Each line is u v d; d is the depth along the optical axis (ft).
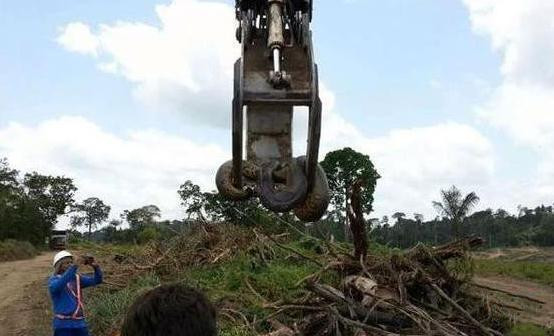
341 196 53.21
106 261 64.59
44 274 74.28
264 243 47.70
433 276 35.83
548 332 33.50
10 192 199.00
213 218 63.62
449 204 92.43
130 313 5.22
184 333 5.02
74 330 27.30
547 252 159.94
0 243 126.00
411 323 30.37
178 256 52.24
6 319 42.57
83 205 307.78
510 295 42.88
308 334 30.30
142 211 224.74
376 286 32.83
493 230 224.94
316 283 32.42
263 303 34.22
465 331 31.45
